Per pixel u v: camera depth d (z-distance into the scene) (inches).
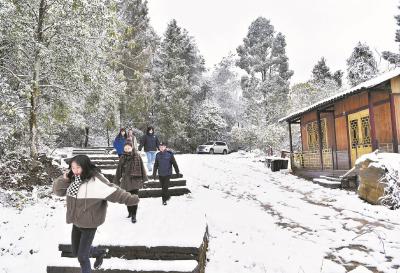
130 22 1339.8
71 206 164.4
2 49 444.1
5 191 371.2
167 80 1470.2
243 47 2049.7
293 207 418.3
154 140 519.2
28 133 475.8
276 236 306.2
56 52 459.5
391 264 235.3
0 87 392.2
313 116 806.5
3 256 250.4
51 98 506.9
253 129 1433.3
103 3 459.8
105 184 168.2
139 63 1251.8
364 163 438.3
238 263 249.4
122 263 215.2
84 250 166.2
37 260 247.6
